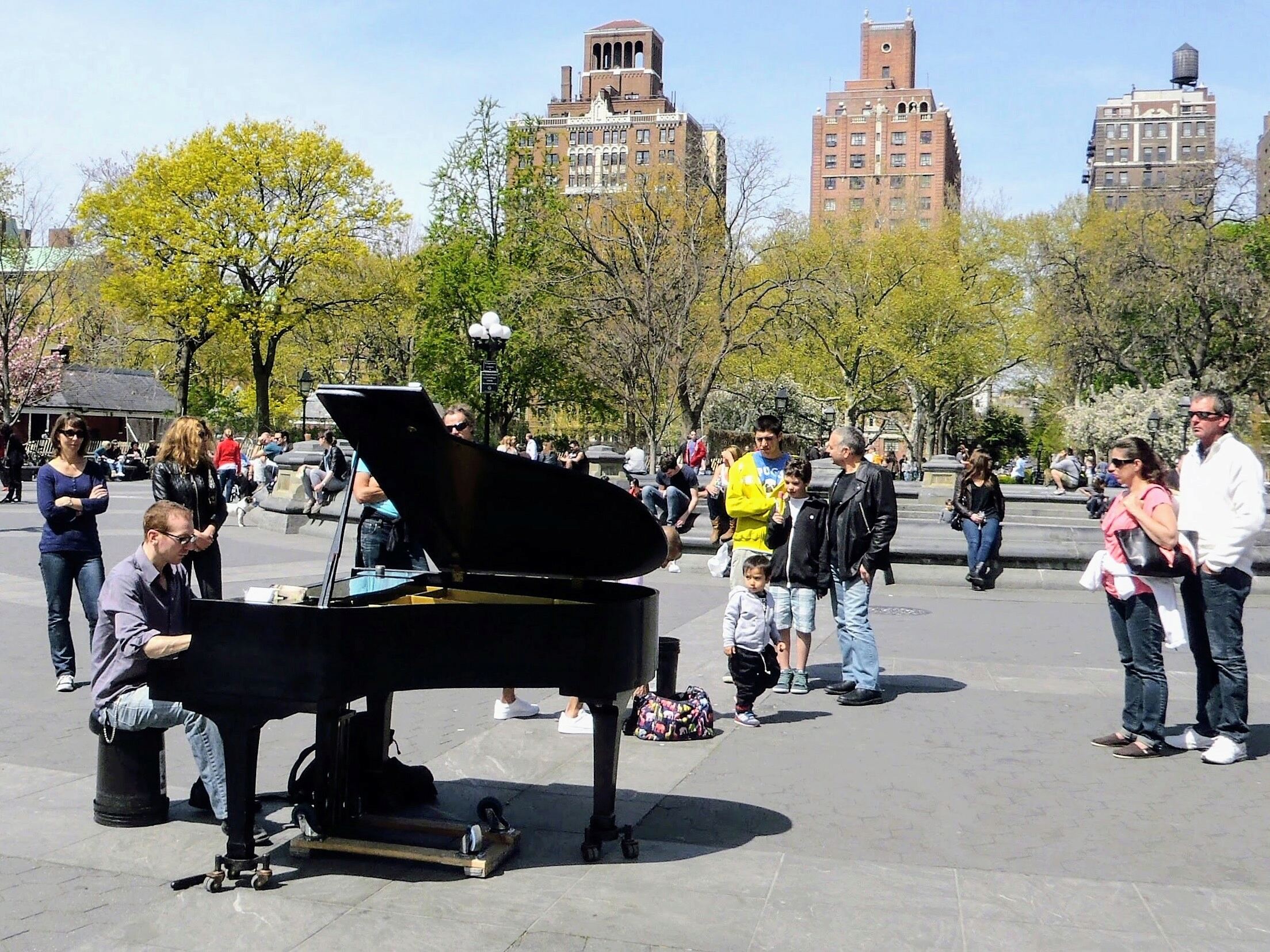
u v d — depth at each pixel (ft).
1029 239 194.39
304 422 133.80
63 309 187.42
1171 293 146.92
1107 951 13.78
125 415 204.33
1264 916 14.97
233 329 154.71
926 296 179.73
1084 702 28.12
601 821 16.88
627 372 132.98
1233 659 22.45
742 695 25.07
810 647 32.32
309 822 16.58
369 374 199.62
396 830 16.94
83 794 19.17
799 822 18.71
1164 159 552.00
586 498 16.22
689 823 18.56
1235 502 22.08
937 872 16.44
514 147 163.73
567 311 142.72
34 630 34.55
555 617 15.96
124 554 56.39
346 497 16.79
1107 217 186.91
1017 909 15.07
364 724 17.99
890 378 188.24
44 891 15.10
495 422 166.61
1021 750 23.61
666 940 13.87
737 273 138.00
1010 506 99.30
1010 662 33.50
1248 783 21.35
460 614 15.62
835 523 27.78
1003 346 193.77
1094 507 90.84
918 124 442.50
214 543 25.48
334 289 170.50
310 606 15.65
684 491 65.98
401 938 13.82
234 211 153.38
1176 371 166.71
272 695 14.98
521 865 16.43
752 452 29.71
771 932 14.17
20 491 96.58
